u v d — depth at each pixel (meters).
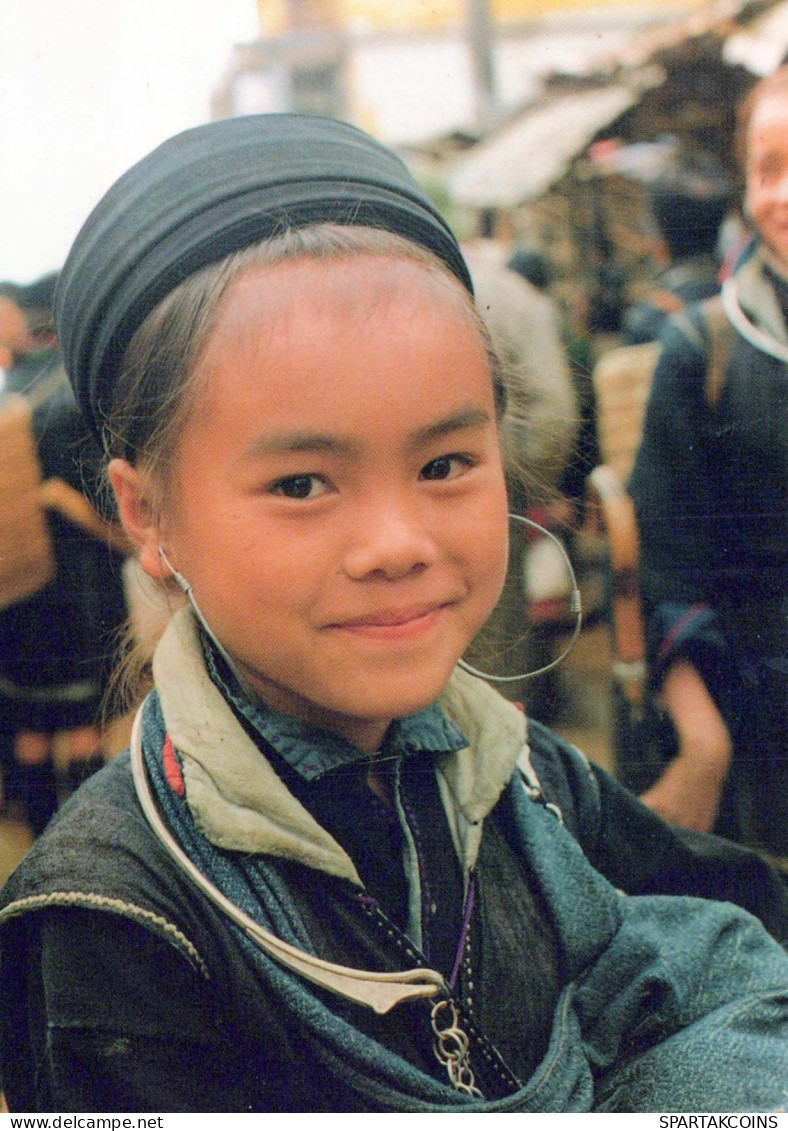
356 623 0.62
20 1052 0.71
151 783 0.70
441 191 3.11
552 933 0.76
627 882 0.91
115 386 0.70
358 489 0.61
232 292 0.62
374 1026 0.67
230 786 0.67
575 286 2.68
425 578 0.63
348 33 2.90
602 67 2.97
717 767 1.52
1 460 1.55
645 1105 0.71
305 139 0.68
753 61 2.35
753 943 0.82
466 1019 0.70
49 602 1.61
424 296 0.62
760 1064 0.72
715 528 1.52
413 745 0.73
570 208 2.90
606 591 1.64
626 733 1.59
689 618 1.53
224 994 0.66
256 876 0.67
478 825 0.74
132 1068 0.64
